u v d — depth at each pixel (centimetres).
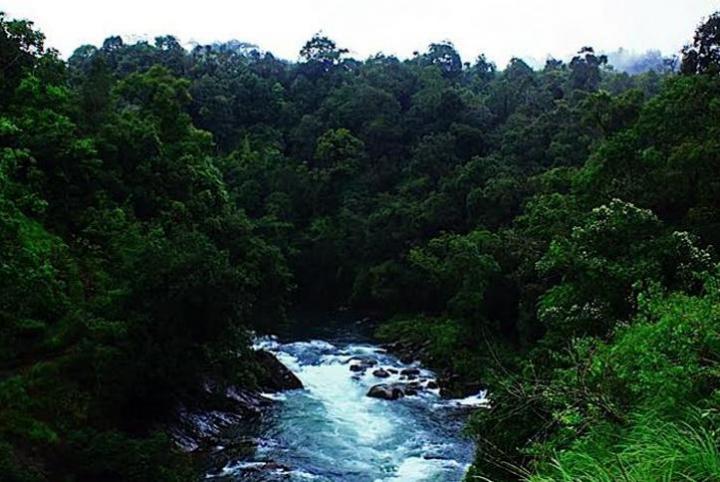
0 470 1370
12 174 2250
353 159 5328
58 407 1739
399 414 2427
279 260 3078
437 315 3969
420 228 4456
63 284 2045
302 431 2222
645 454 461
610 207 1917
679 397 605
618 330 1078
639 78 6041
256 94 6294
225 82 6347
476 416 1357
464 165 4956
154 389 2027
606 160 2405
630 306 1638
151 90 3641
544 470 576
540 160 4559
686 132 2378
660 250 1678
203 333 2102
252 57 8031
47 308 1983
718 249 1967
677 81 2669
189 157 3036
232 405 2350
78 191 2519
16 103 2572
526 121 5247
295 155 5794
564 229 2552
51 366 1823
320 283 4897
